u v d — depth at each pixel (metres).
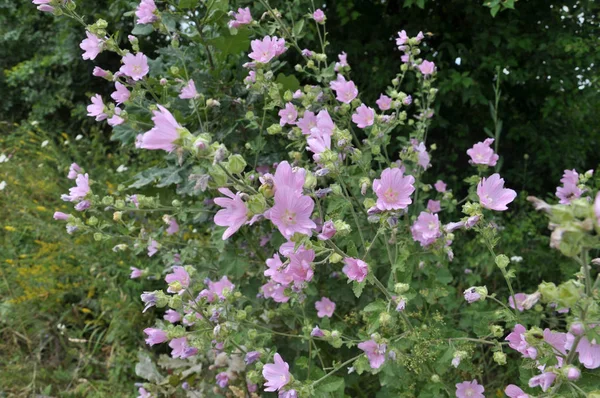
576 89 2.11
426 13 2.12
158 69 1.38
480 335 1.08
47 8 1.17
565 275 1.52
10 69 3.65
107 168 2.51
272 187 0.72
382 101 1.28
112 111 1.24
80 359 1.65
